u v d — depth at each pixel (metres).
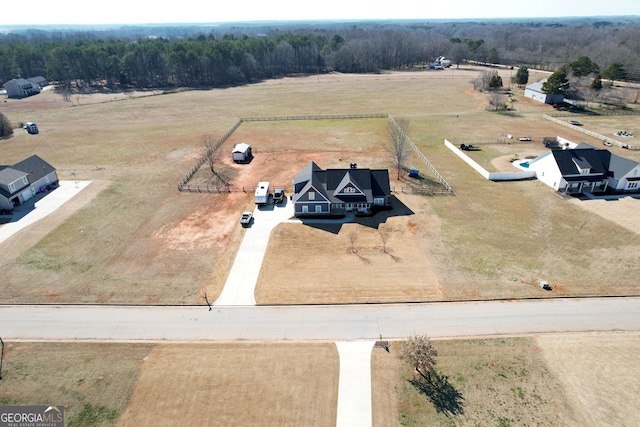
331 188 53.09
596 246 44.66
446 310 35.69
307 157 72.69
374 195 52.94
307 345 32.19
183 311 36.09
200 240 47.06
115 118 103.12
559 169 57.16
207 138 83.38
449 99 118.56
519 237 46.69
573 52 180.62
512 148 76.19
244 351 31.67
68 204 55.84
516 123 92.88
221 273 41.16
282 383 29.00
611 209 52.47
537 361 30.41
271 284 39.38
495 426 26.02
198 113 107.38
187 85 151.62
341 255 43.75
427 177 63.41
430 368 29.95
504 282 39.09
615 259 42.25
